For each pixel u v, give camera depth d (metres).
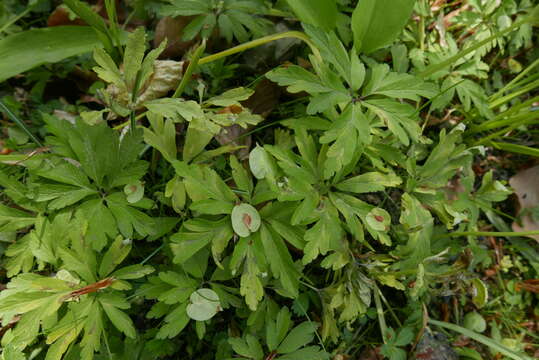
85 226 0.32
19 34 0.39
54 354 0.30
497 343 0.38
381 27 0.37
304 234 0.33
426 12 0.43
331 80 0.34
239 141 0.40
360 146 0.35
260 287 0.33
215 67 0.41
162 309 0.33
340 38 0.42
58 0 0.44
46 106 0.41
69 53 0.39
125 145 0.33
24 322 0.30
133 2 0.43
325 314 0.36
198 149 0.35
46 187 0.32
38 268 0.33
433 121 0.45
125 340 0.34
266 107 0.42
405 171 0.40
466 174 0.43
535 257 0.43
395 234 0.40
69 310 0.31
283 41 0.43
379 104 0.34
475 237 0.44
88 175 0.33
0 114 0.40
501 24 0.45
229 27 0.40
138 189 0.33
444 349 0.39
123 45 0.41
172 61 0.40
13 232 0.35
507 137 0.46
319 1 0.37
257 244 0.33
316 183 0.34
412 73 0.42
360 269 0.37
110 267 0.32
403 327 0.39
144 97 0.39
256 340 0.34
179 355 0.37
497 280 0.44
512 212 0.45
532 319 0.43
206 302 0.33
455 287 0.41
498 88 0.47
